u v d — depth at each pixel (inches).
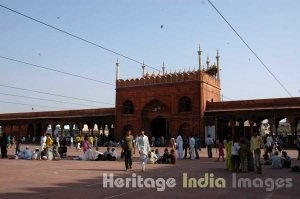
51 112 1653.5
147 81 1375.5
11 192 271.6
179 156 695.7
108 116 1491.1
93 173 409.1
